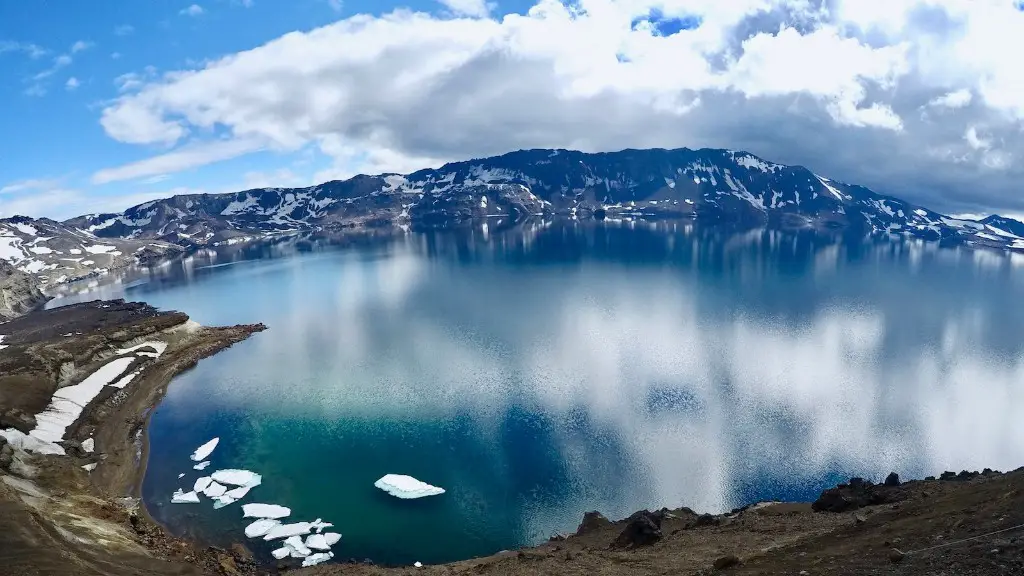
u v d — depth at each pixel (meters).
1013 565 16.44
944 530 22.09
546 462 70.06
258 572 48.62
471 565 44.69
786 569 23.11
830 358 109.06
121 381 100.44
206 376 107.12
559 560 38.41
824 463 69.00
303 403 91.31
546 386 96.06
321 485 65.88
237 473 67.81
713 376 99.25
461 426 80.94
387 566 51.38
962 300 166.25
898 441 74.31
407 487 64.81
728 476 66.25
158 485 65.75
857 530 26.73
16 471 57.62
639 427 79.00
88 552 36.44
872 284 194.62
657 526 42.16
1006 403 86.19
